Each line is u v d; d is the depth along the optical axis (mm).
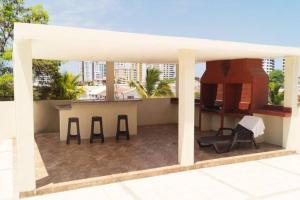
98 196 4906
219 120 10469
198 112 11430
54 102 10766
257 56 8125
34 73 13875
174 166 6258
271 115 8070
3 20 14469
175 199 4812
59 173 5812
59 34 4445
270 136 8547
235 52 6953
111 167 6207
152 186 5379
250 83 8688
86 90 14781
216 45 5891
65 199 4781
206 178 5828
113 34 4871
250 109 8789
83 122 9211
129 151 7613
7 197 4914
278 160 7211
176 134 10062
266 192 5133
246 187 5359
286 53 7250
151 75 16656
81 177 5562
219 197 4902
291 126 7801
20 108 4707
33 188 4895
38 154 7324
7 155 7547
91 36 4688
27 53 4656
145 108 12266
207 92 10875
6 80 13344
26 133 4781
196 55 7852
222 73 9648
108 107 9500
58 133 10477
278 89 15203
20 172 4809
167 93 16531
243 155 7215
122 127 9750
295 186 5430
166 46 5789
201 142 7574
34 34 4277
